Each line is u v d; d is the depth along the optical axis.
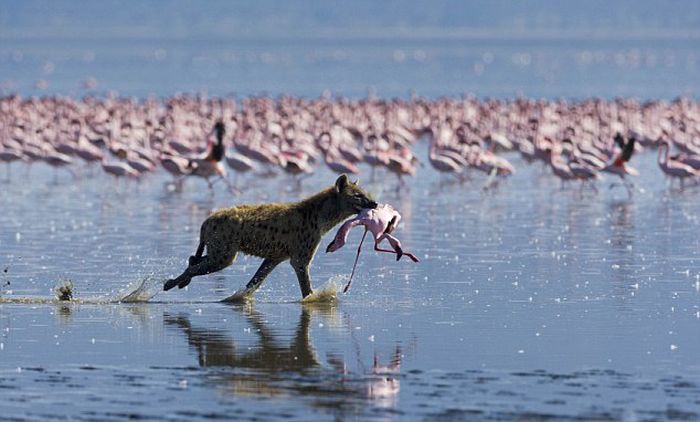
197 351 61.94
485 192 139.62
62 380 56.84
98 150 164.62
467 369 58.62
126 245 96.19
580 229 106.62
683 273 83.69
